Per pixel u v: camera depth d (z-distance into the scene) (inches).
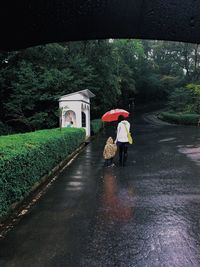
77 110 792.9
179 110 1829.5
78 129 671.1
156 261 163.0
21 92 793.6
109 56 1197.1
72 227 213.8
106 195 297.6
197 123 1493.6
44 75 816.9
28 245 185.9
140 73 2459.4
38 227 215.0
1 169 216.2
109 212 245.1
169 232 202.1
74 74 954.7
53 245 185.2
